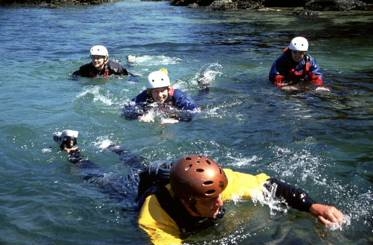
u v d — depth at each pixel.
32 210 4.93
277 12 30.83
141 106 8.35
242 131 7.27
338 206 4.72
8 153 6.64
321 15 28.03
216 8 34.50
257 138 6.93
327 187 5.18
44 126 7.82
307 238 4.10
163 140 7.06
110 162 6.24
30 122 8.01
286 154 6.23
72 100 9.43
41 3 43.66
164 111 8.22
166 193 4.12
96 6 41.66
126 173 5.81
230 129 7.39
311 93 9.49
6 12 35.16
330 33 19.84
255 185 4.55
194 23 25.77
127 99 9.59
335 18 26.08
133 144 6.98
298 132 7.10
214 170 3.82
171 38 19.47
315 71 10.26
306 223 4.31
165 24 25.47
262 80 10.86
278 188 4.52
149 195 4.24
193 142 6.91
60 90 10.31
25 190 5.43
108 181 5.57
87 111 8.68
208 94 9.65
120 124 7.89
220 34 20.62
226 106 8.70
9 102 9.31
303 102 8.87
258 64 13.07
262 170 5.74
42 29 23.42
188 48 16.55
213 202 3.88
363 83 10.35
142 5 42.28
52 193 5.33
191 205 3.88
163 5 41.66
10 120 8.11
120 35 20.77
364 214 4.52
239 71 12.05
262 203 4.50
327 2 30.14
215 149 6.59
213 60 13.82
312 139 6.77
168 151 6.64
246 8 33.91
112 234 4.39
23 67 13.04
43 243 4.29
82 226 4.57
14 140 7.17
